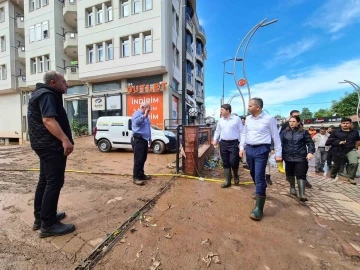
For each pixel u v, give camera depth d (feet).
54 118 7.89
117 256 7.43
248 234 9.34
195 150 18.22
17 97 86.69
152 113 57.00
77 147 38.88
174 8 61.93
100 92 63.67
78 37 62.90
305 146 14.28
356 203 13.93
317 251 8.43
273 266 7.40
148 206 11.54
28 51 76.38
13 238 8.16
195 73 101.65
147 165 22.75
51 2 71.26
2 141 90.53
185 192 14.14
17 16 85.56
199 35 112.27
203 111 131.34
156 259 7.39
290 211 12.16
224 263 7.41
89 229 8.96
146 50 55.52
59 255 7.27
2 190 13.25
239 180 17.87
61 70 73.36
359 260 8.00
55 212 8.51
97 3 59.88
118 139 31.86
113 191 13.71
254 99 11.61
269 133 11.57
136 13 55.21
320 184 18.66
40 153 8.12
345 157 21.35
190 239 8.66
